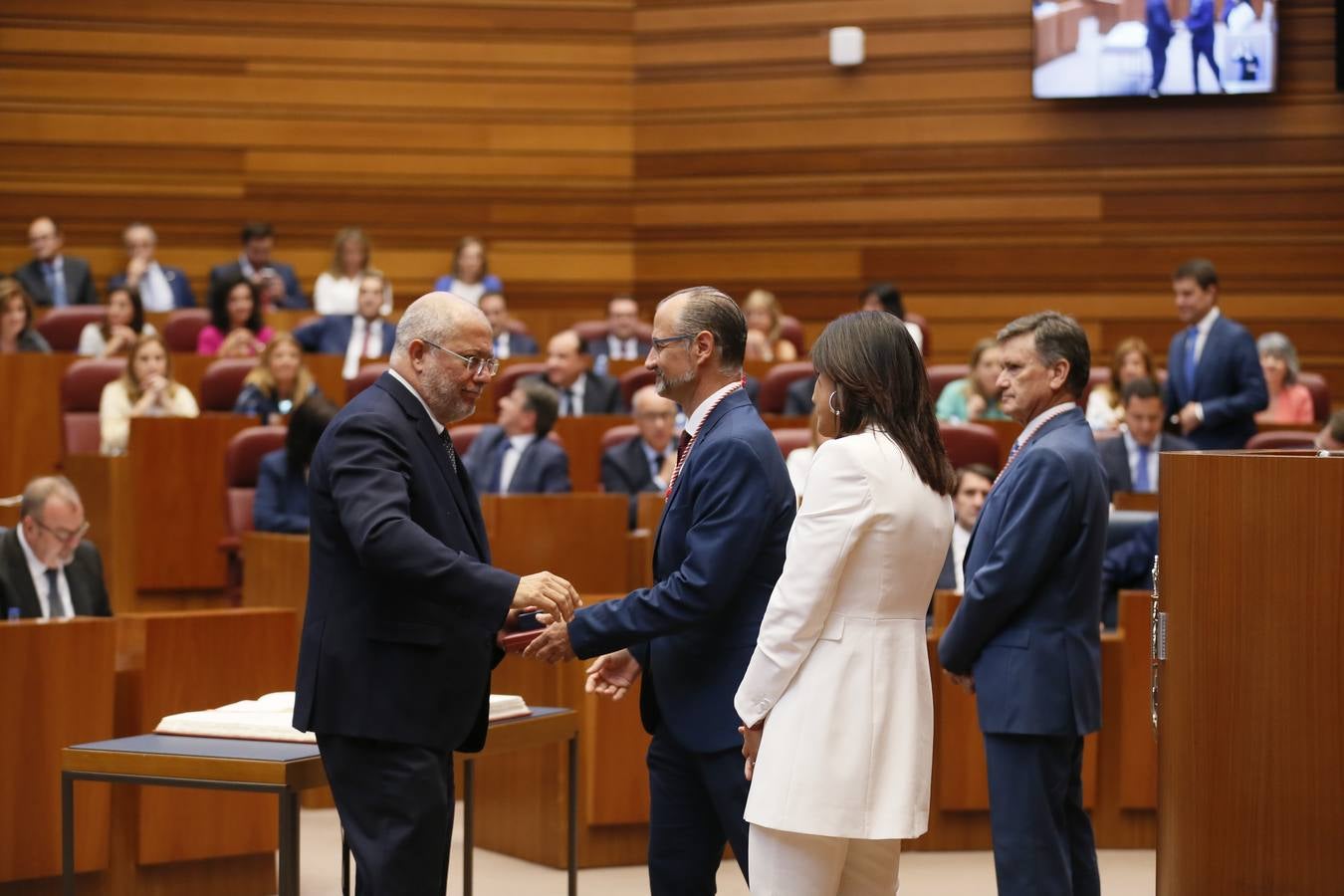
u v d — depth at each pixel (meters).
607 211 15.30
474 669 3.95
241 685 5.88
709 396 4.15
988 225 14.15
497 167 15.22
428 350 3.96
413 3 15.12
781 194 14.74
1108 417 10.28
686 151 15.05
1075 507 4.32
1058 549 4.31
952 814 6.48
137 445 9.21
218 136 14.93
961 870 6.18
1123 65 13.59
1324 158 13.41
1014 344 4.54
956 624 4.43
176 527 9.28
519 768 6.47
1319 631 2.97
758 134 14.80
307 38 15.02
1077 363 4.50
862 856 3.76
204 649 5.79
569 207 15.26
